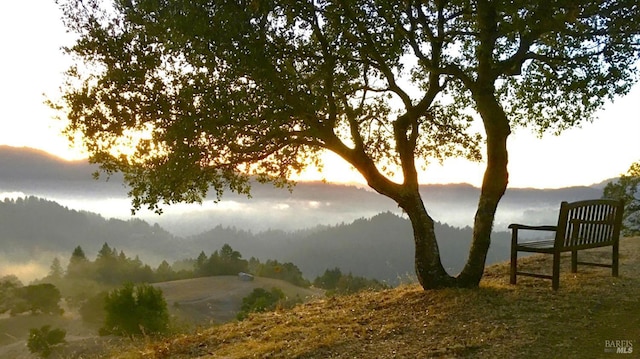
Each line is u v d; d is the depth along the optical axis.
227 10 6.91
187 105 7.46
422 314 7.14
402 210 8.62
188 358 6.67
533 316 6.45
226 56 7.06
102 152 8.10
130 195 7.93
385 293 9.33
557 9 7.05
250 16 7.00
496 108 8.05
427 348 5.67
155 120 7.78
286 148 9.50
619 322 6.01
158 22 7.50
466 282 8.20
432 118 10.57
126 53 7.96
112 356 8.13
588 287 7.77
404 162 8.55
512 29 7.15
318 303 9.65
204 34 6.75
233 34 6.83
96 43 7.95
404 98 8.55
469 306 7.11
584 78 8.47
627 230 26.66
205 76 7.51
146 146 7.77
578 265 10.13
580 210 7.91
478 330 6.10
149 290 30.05
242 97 7.07
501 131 8.10
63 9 8.01
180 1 6.89
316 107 7.32
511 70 8.59
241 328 8.07
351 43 7.95
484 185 8.32
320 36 7.82
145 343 8.28
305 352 6.01
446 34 8.12
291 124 8.18
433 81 8.73
